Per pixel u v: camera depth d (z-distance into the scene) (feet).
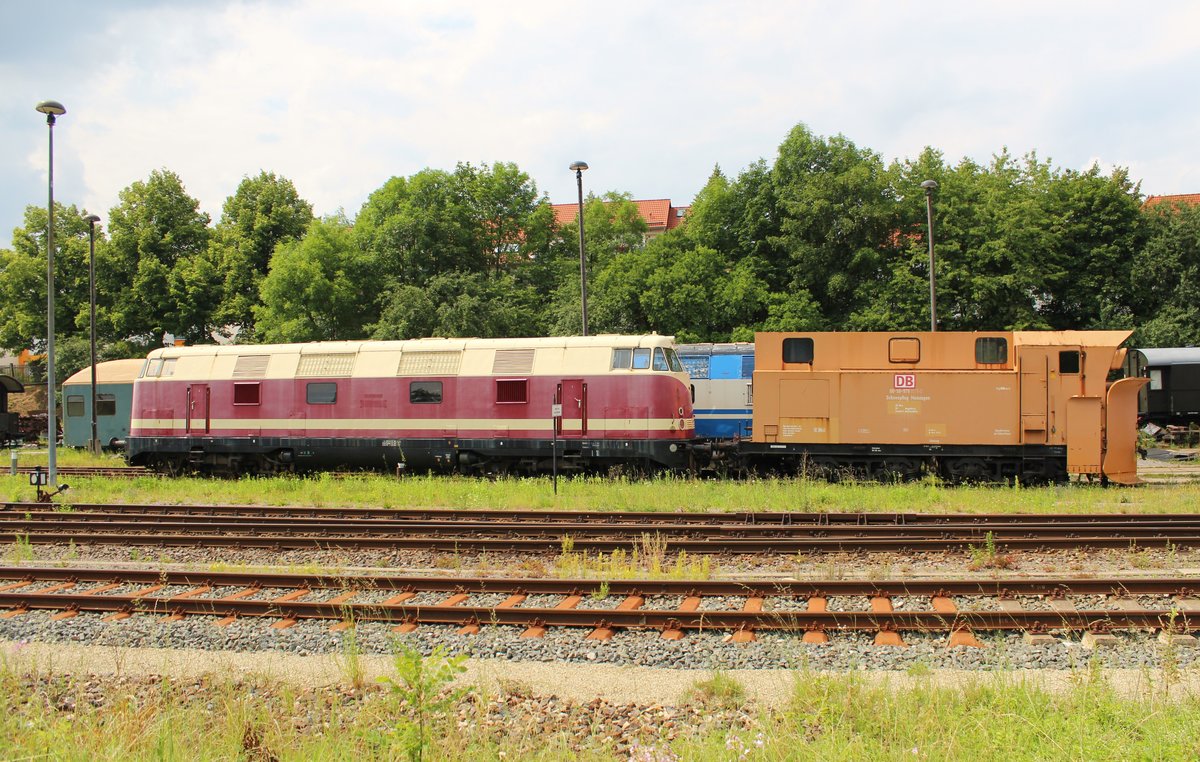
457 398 74.79
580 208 90.17
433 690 20.97
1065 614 29.91
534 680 26.00
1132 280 140.97
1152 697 22.54
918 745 19.45
